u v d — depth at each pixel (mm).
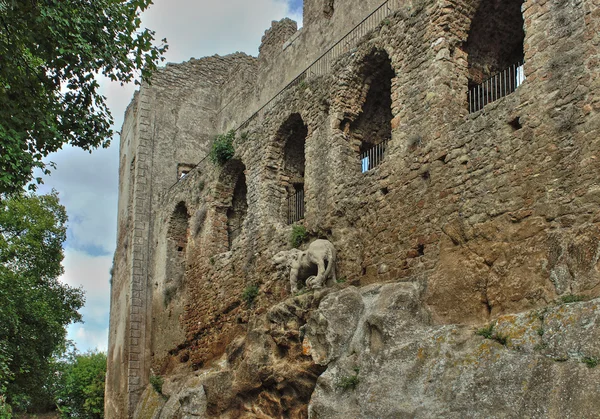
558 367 10422
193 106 34031
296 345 16797
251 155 23828
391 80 17281
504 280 13039
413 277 15094
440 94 15758
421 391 12344
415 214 15633
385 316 14172
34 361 30281
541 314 11539
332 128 19297
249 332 18438
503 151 13852
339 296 15625
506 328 11836
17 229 34688
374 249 16672
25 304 29656
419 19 16859
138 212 31547
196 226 27031
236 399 18031
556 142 12867
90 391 53656
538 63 13555
